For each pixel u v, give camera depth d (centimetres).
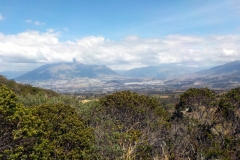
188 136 601
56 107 552
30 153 402
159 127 650
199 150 543
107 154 502
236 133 576
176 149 586
